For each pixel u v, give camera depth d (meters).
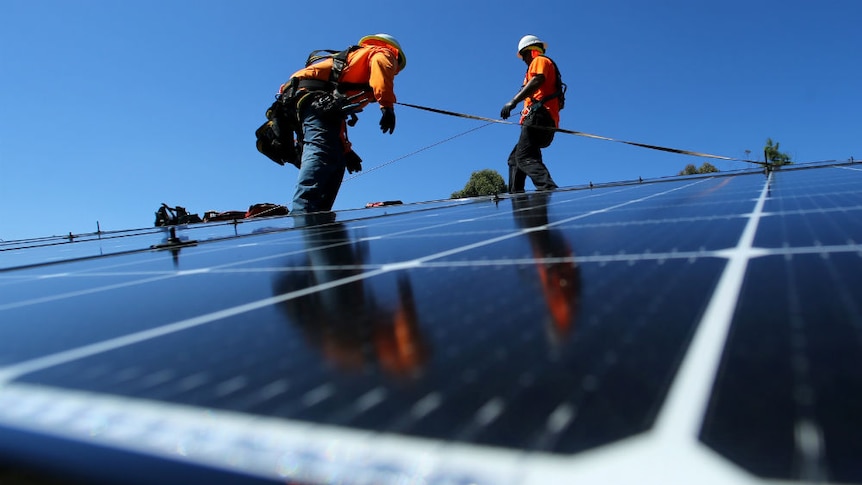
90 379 0.84
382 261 2.01
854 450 0.42
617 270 1.32
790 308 0.85
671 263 1.33
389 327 0.99
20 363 1.00
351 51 8.44
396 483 0.46
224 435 0.57
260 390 0.71
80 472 0.56
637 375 0.63
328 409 0.62
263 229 5.47
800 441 0.44
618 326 0.84
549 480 0.42
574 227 2.48
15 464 0.60
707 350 0.69
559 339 0.81
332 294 1.41
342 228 4.51
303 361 0.83
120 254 3.99
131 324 1.33
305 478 0.49
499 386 0.64
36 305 1.79
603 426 0.51
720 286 1.04
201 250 3.70
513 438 0.50
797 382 0.57
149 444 0.59
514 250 1.91
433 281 1.43
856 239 1.44
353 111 8.49
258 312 1.29
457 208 5.93
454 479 0.44
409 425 0.55
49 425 0.67
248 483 0.50
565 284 1.22
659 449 0.45
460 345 0.83
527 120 9.61
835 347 0.66
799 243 1.46
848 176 4.38
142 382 0.80
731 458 0.43
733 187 4.42
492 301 1.12
